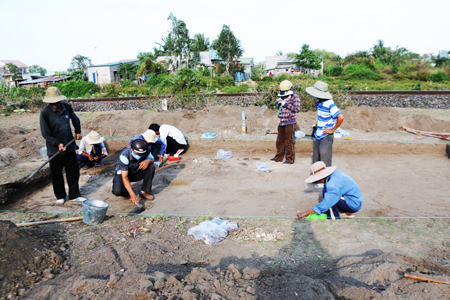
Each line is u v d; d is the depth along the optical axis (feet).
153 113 35.86
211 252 11.21
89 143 22.06
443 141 24.77
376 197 16.33
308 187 18.17
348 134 27.09
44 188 19.21
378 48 183.73
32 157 23.39
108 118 34.40
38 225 13.16
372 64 147.13
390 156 23.80
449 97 40.81
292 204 15.83
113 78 140.97
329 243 11.43
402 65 150.92
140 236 12.46
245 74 169.07
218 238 11.95
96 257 10.68
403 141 24.95
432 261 9.82
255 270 9.46
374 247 10.98
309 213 13.44
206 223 12.76
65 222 13.80
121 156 15.55
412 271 9.02
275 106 38.99
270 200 16.46
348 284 8.55
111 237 12.30
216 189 18.26
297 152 25.85
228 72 140.97
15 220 13.87
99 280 8.94
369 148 24.85
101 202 14.23
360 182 18.71
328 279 9.07
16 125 33.40
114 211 15.56
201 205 16.07
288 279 8.86
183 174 21.02
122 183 16.39
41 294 8.67
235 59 140.15
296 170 21.33
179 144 24.56
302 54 149.89
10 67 179.63
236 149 26.91
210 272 9.46
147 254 10.74
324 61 192.34
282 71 169.17
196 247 11.60
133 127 31.14
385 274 8.87
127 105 45.27
